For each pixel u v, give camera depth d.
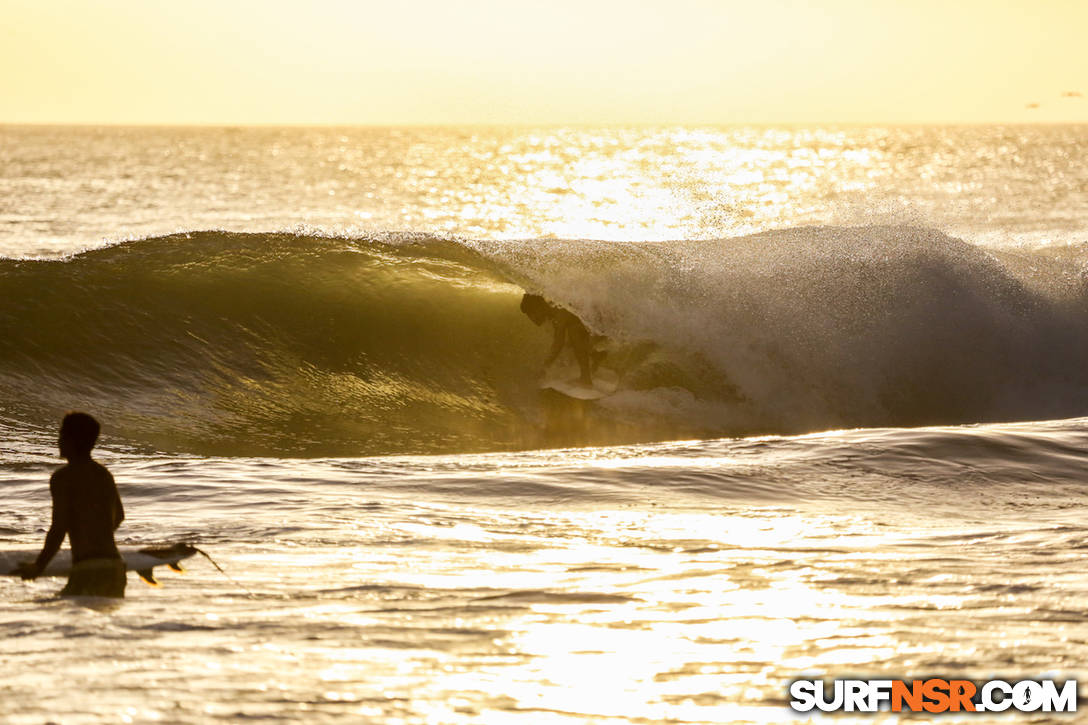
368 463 38.47
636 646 19.30
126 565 23.73
